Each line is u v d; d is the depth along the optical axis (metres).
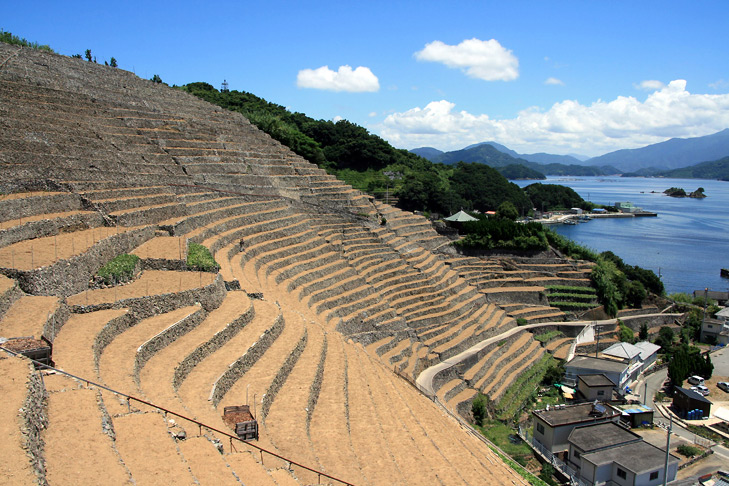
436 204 137.88
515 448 50.03
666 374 76.50
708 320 91.75
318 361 36.06
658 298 97.44
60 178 45.81
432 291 71.38
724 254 163.88
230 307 37.84
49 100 60.16
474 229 96.69
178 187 57.31
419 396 44.91
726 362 82.31
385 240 77.31
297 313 43.03
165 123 71.25
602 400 61.97
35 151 47.50
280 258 56.88
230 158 72.00
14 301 28.23
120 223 43.78
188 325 33.06
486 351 65.38
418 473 27.86
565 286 88.94
